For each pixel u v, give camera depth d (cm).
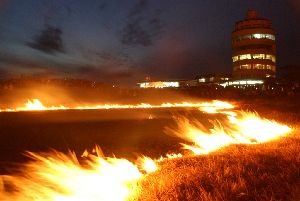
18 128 1734
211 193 587
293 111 2566
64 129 1733
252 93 5084
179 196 584
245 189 589
